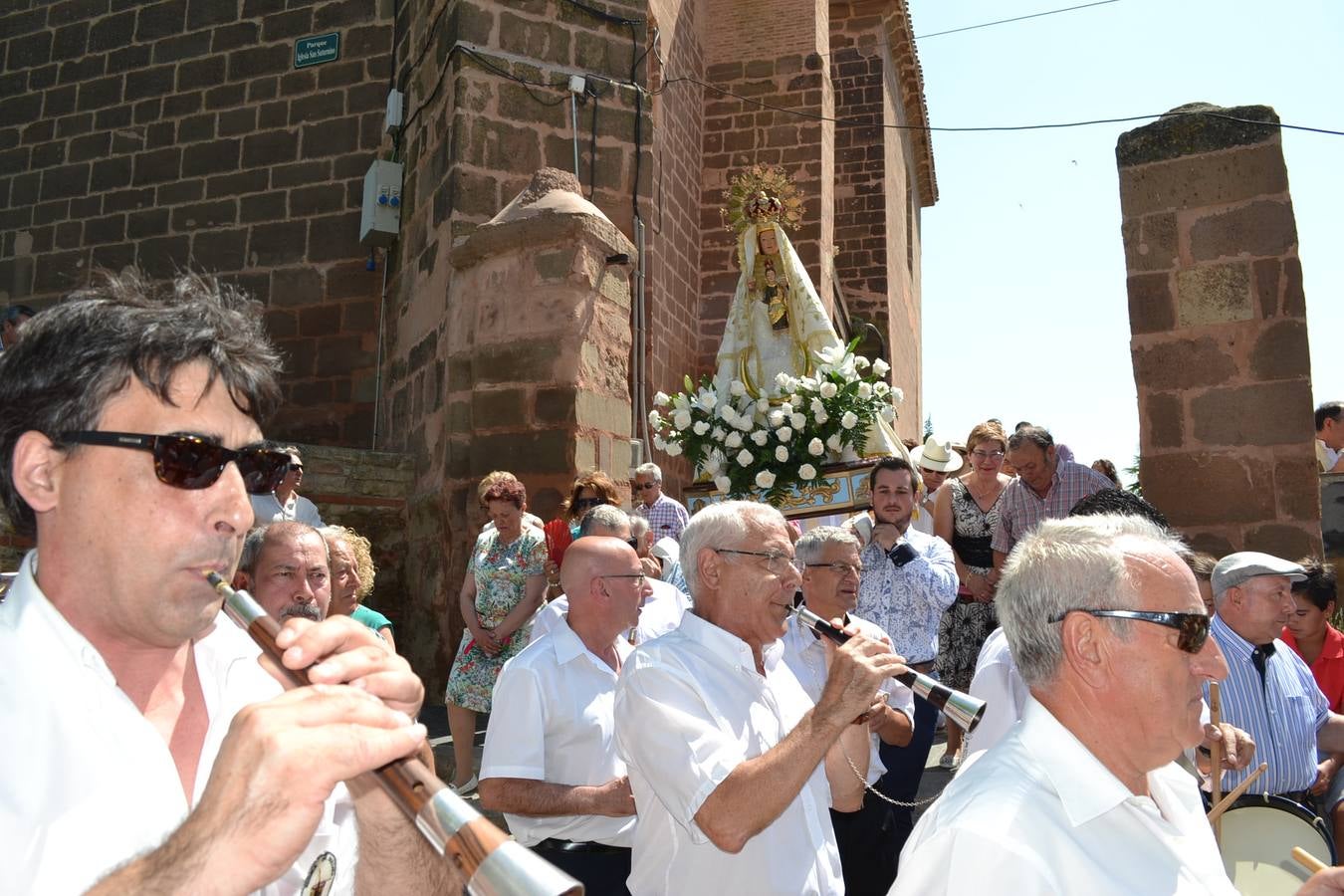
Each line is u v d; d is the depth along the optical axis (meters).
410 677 1.48
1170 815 2.23
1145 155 8.79
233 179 12.32
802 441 8.34
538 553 6.38
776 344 9.50
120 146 12.83
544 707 3.61
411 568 9.06
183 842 1.25
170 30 12.89
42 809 1.41
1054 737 2.00
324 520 9.07
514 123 9.77
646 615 4.82
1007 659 3.66
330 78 12.17
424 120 10.60
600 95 10.26
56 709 1.46
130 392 1.55
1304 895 2.10
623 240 8.35
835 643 3.09
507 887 1.08
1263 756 4.32
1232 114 8.59
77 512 1.54
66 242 12.83
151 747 1.51
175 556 1.54
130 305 1.59
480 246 8.23
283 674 1.47
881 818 4.29
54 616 1.51
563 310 7.90
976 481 6.98
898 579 5.70
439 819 1.20
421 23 11.05
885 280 19.34
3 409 1.56
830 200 15.80
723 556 3.20
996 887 1.80
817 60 15.59
